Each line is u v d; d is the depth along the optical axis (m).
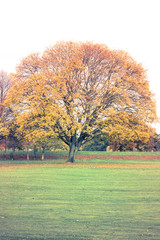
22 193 17.66
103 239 8.95
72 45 46.28
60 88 44.03
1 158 65.12
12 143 64.12
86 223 10.85
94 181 23.83
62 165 43.22
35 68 47.09
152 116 45.59
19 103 45.06
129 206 13.93
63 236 9.25
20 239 8.91
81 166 41.12
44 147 65.94
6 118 55.44
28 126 44.78
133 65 46.34
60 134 46.00
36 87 42.66
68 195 16.95
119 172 31.98
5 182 23.08
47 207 13.66
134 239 8.96
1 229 10.02
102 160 58.34
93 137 48.44
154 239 8.95
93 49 45.25
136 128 45.69
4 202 14.88
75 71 44.69
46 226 10.41
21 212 12.64
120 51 46.94
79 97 42.75
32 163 49.03
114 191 18.47
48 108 41.53
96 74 45.41
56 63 45.56
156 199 15.70
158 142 80.19
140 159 61.72
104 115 43.94
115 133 44.22
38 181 23.70
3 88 58.72
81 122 44.56
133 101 46.09
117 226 10.46
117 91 43.44
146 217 11.79
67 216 11.94
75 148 49.91
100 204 14.38
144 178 26.09
